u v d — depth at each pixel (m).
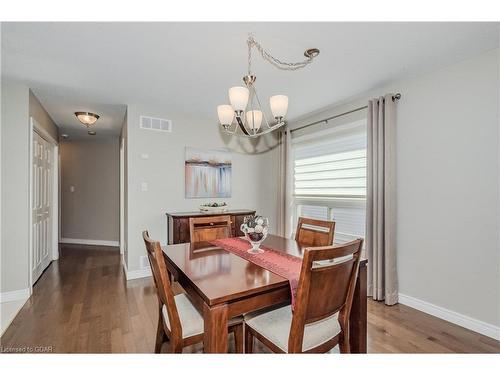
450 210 2.27
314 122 3.75
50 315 2.36
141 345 1.91
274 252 1.88
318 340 1.33
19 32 1.79
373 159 2.76
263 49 2.03
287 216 4.11
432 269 2.38
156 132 3.54
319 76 2.51
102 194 5.41
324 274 1.20
